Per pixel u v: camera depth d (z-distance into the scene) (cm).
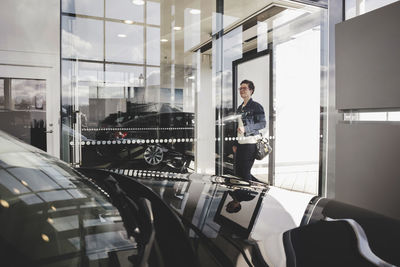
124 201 68
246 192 90
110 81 302
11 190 43
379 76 249
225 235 61
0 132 62
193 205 77
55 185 54
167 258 51
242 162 366
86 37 291
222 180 106
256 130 371
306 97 388
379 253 55
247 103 368
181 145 337
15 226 39
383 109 253
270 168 378
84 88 291
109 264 42
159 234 58
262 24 368
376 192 257
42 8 379
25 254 37
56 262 39
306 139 390
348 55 276
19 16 369
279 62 378
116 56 304
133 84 312
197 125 345
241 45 364
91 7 292
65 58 284
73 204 52
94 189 67
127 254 46
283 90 380
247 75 367
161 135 327
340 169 291
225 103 359
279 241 60
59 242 42
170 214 70
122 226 54
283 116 382
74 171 71
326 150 395
